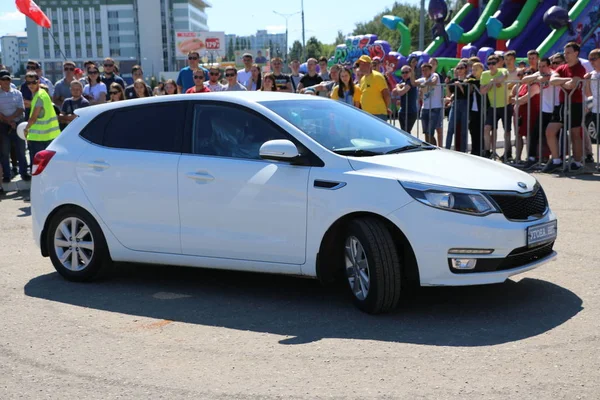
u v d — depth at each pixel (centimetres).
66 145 659
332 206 525
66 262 655
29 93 1334
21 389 412
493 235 495
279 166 554
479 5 3678
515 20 3347
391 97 1409
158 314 550
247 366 436
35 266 717
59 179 649
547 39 2855
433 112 1373
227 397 391
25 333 510
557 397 376
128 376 426
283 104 596
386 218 511
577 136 1165
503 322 502
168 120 618
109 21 16688
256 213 558
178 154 601
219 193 572
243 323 521
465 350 450
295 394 391
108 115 651
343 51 3794
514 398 377
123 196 617
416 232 499
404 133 632
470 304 547
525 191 524
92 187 632
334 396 387
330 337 484
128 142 630
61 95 1362
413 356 443
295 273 552
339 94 1326
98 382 418
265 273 621
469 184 505
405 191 505
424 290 588
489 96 1288
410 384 399
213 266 587
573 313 515
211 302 578
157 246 607
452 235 493
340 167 535
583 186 1049
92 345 482
